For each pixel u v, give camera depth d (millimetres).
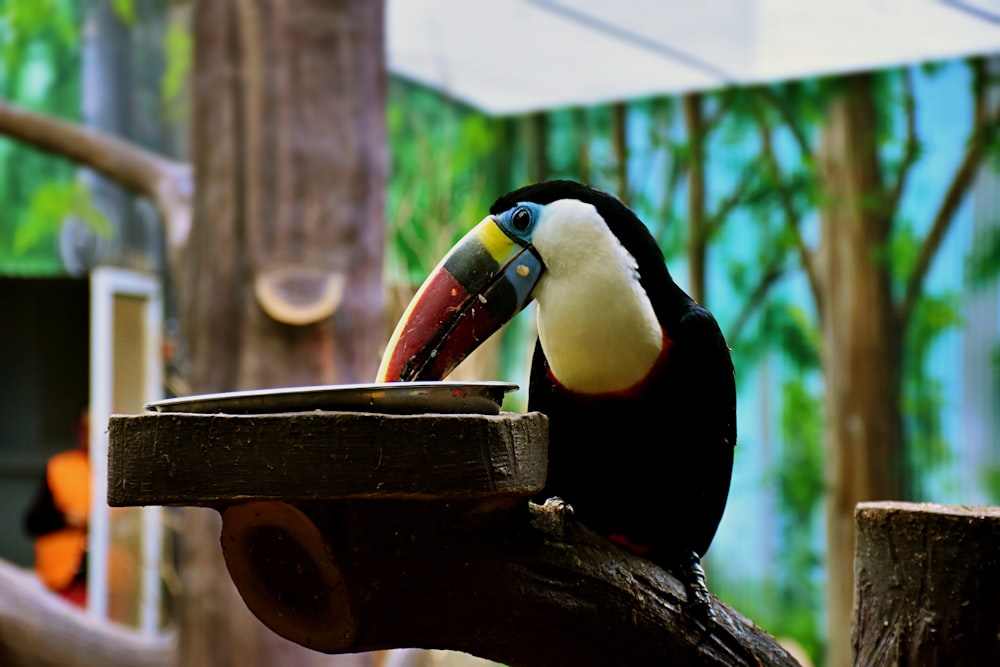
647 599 2830
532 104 10977
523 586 2637
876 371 9820
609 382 3166
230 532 2471
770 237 10266
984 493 9422
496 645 2693
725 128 10430
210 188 6328
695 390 3246
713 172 10484
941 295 9641
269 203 6266
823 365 10055
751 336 10344
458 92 10656
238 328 6215
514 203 3219
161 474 2240
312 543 2395
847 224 9945
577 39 9273
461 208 10445
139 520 8586
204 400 2289
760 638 3045
